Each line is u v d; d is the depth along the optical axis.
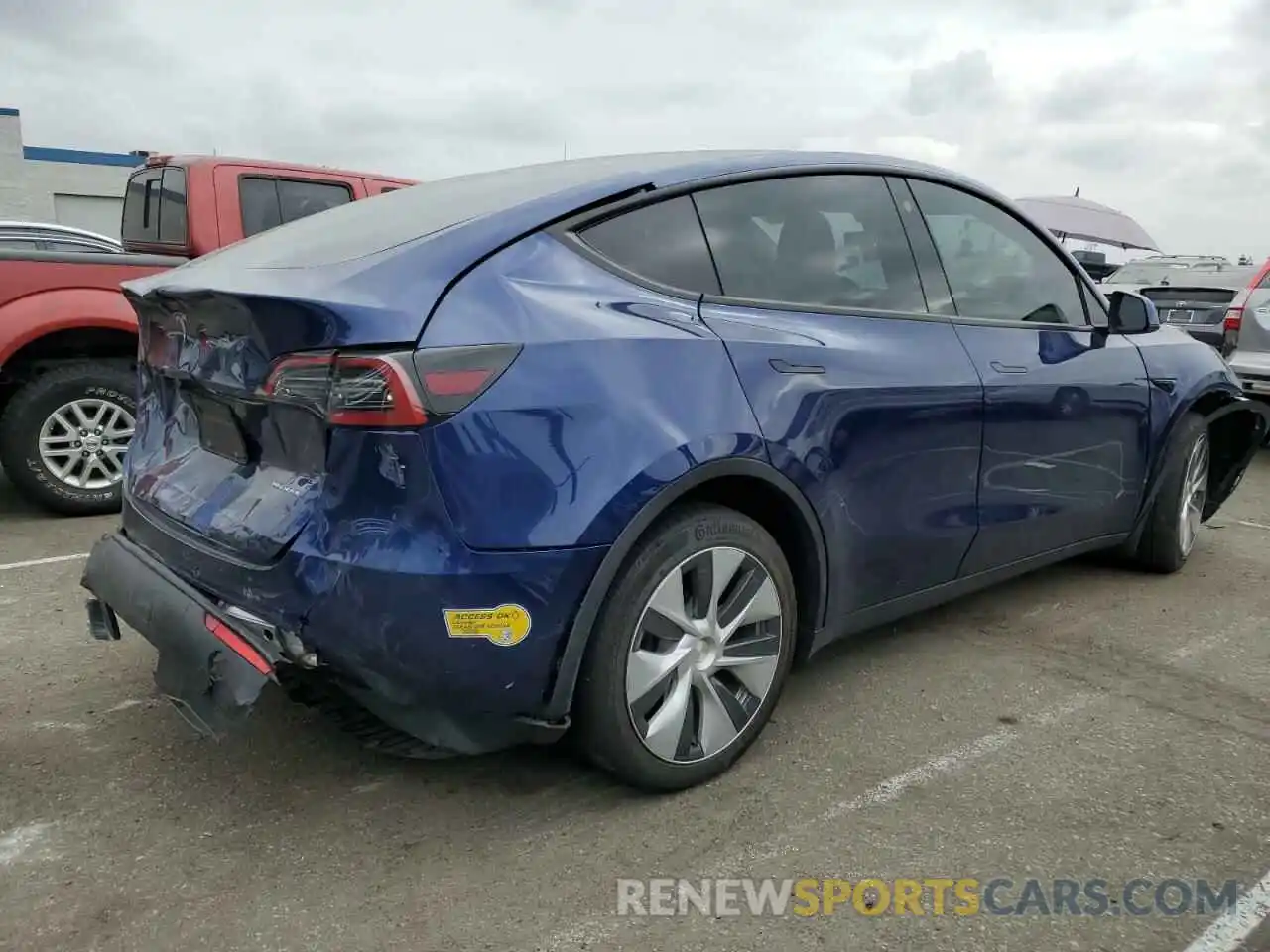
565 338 2.33
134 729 3.06
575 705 2.47
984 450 3.33
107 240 8.00
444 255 2.34
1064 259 3.92
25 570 4.53
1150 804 2.68
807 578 2.91
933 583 3.35
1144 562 4.59
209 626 2.33
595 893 2.30
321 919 2.21
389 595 2.16
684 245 2.72
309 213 7.23
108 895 2.29
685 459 2.44
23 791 2.70
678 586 2.55
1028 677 3.49
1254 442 4.90
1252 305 8.00
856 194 3.19
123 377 5.45
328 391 2.18
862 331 3.01
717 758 2.73
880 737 3.04
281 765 2.86
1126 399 3.97
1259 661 3.66
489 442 2.19
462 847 2.47
